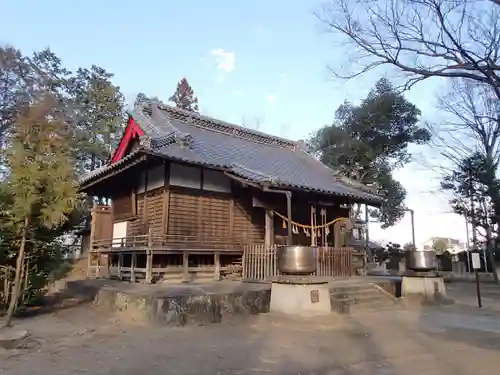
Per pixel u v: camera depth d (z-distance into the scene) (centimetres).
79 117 3089
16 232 848
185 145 1503
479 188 2620
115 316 995
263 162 1778
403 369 571
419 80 949
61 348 680
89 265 1709
